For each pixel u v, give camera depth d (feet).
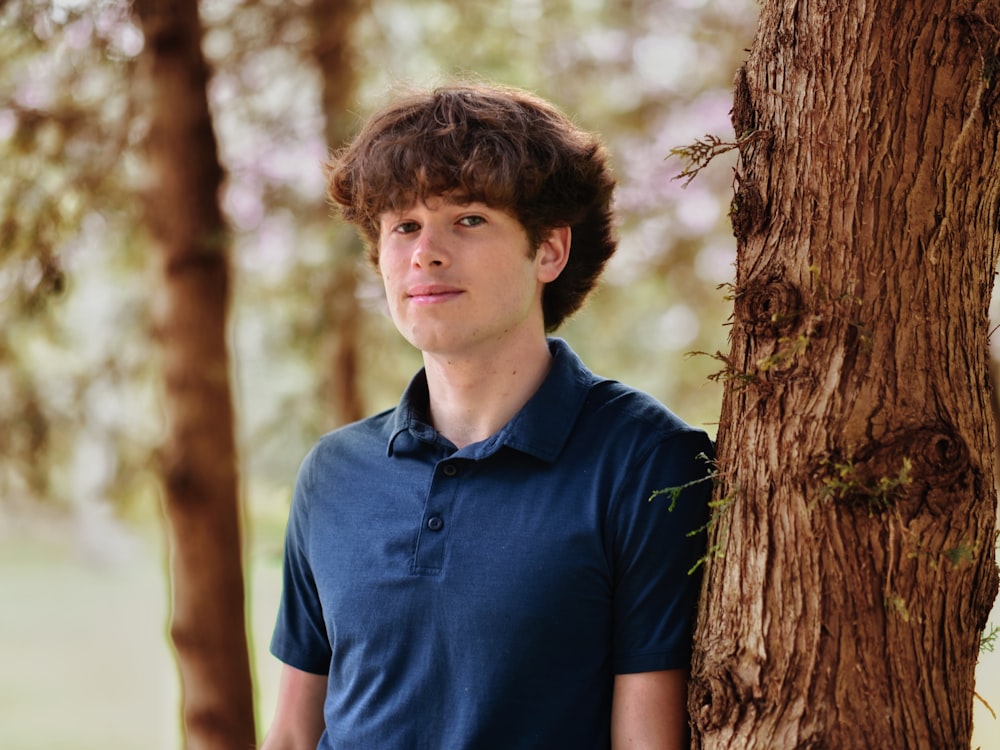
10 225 10.79
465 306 4.48
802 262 3.93
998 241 4.14
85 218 11.10
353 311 12.82
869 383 3.80
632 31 14.19
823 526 3.84
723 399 4.30
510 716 4.28
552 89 13.94
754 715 3.93
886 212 3.84
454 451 4.67
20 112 10.75
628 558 4.33
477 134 4.48
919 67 3.82
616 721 4.33
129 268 12.08
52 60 10.49
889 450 3.75
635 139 14.46
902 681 3.81
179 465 10.11
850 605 3.82
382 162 4.51
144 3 10.00
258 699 10.97
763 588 3.95
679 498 4.34
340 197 4.98
